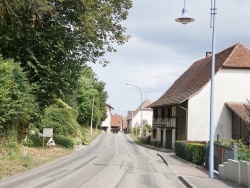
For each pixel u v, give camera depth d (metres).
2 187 11.64
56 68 25.33
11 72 18.08
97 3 23.31
